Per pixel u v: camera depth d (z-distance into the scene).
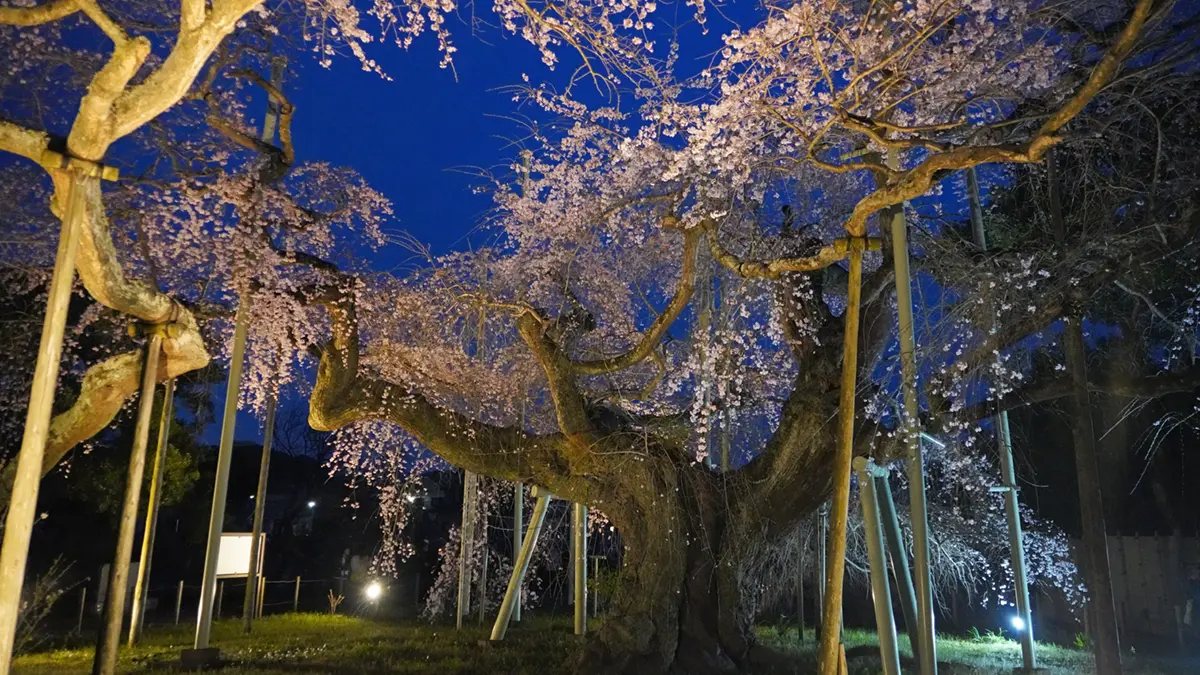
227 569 16.36
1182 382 8.98
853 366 5.40
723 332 10.30
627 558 10.74
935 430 9.49
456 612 19.09
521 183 11.61
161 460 14.07
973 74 8.12
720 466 13.65
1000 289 8.40
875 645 13.14
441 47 7.59
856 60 7.40
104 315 11.89
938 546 12.34
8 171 10.15
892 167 8.47
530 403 13.29
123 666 10.88
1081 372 7.60
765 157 8.91
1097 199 8.72
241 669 10.67
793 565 12.95
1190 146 8.55
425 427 11.37
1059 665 11.64
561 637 14.34
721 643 10.35
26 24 4.84
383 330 12.05
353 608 20.83
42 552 20.19
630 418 11.66
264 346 11.91
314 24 7.86
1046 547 14.44
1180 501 16.02
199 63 4.24
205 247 10.91
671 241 11.98
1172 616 15.18
